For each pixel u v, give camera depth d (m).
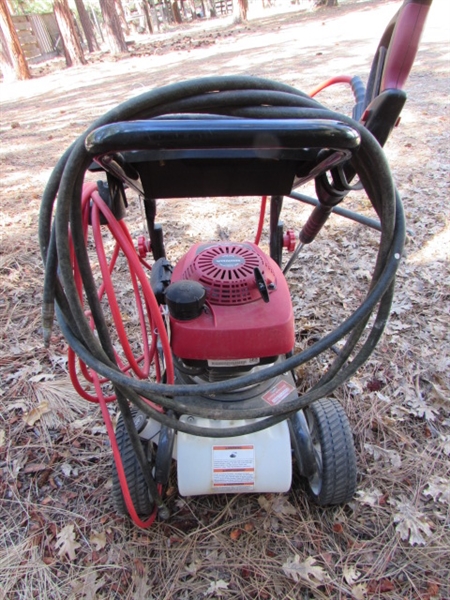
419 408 1.80
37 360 2.14
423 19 0.83
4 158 4.96
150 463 1.34
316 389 1.04
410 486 1.52
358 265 2.75
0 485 1.59
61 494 1.56
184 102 0.72
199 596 1.27
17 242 3.15
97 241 0.92
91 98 7.63
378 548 1.36
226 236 3.14
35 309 2.49
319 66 7.50
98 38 22.73
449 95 5.57
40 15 15.73
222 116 0.75
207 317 1.13
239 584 1.29
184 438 1.25
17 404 1.89
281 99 0.73
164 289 1.20
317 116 0.72
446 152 4.12
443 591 1.25
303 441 1.29
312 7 17.23
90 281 0.89
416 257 2.77
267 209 3.54
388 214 0.84
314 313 2.37
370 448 1.65
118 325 0.97
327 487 1.30
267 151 0.80
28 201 3.82
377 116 0.92
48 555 1.38
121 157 0.81
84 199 0.94
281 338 1.13
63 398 1.91
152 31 20.45
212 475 1.23
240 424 1.26
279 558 1.35
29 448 1.72
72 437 1.76
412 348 2.11
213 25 19.08
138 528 1.44
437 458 1.62
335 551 1.36
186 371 1.28
